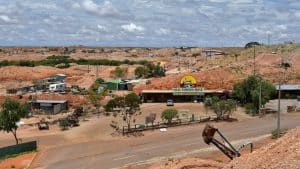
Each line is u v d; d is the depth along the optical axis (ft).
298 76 474.90
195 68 627.46
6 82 643.04
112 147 242.99
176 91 418.10
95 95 430.61
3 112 265.54
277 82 453.17
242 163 104.73
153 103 412.98
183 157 199.72
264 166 95.66
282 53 593.83
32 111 400.47
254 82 375.25
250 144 190.08
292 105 365.81
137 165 194.18
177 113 311.68
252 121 303.07
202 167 138.10
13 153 234.99
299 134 106.32
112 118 338.54
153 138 261.85
